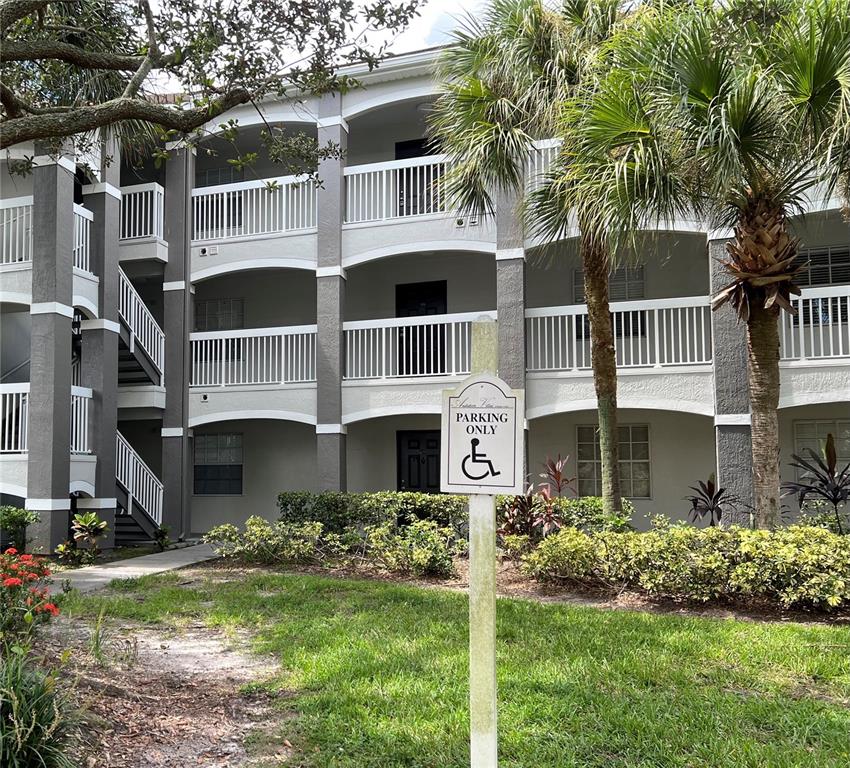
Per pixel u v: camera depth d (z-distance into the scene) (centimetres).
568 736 405
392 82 1327
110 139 1207
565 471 1385
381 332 1410
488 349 303
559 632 622
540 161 1154
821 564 700
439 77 1040
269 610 735
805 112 680
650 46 703
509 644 587
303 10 722
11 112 684
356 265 1412
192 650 604
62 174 1189
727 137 642
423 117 1448
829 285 1239
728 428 1100
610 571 801
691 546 768
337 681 496
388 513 1173
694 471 1319
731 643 588
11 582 473
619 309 1184
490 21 912
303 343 1381
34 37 781
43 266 1170
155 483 1420
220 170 1611
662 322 1309
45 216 1175
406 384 1280
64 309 1178
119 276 1334
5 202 1213
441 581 917
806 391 1066
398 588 834
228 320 1605
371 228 1323
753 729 420
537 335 1370
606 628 634
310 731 418
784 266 751
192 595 816
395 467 1494
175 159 1443
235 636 647
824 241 1241
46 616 512
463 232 1266
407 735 407
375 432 1510
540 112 898
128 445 1353
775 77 673
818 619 696
